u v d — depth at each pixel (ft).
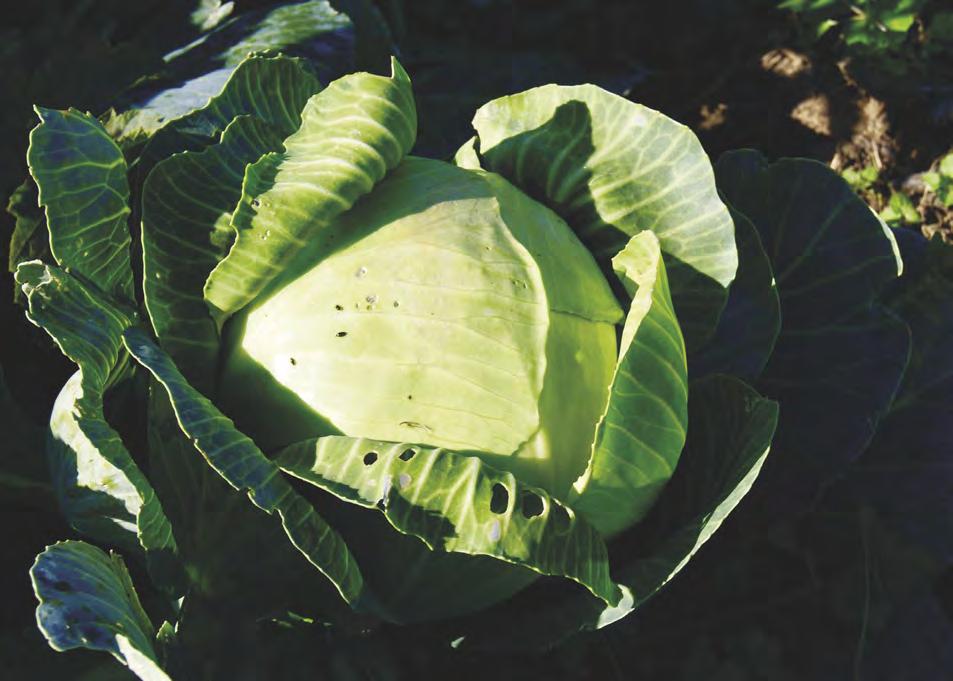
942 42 3.95
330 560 2.40
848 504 2.97
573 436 2.53
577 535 2.44
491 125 2.93
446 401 2.46
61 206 2.55
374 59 3.59
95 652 2.61
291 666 2.66
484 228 2.57
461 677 2.81
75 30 3.43
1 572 2.69
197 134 2.81
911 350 3.08
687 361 2.90
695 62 3.96
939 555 2.94
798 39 3.95
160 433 2.52
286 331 2.52
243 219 2.50
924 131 3.85
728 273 2.77
